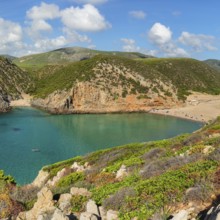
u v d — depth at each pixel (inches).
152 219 457.7
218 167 598.9
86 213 493.4
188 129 3774.6
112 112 5142.7
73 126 3878.0
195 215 428.8
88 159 1475.1
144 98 5383.9
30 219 557.0
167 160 818.8
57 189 797.9
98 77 5580.7
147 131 3639.3
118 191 593.6
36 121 4141.2
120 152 1438.2
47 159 2402.8
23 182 1855.3
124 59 6259.8
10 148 2709.2
